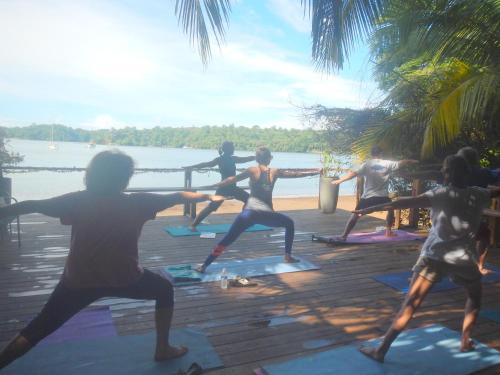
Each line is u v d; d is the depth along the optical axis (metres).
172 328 3.25
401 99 8.27
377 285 4.44
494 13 5.79
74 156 29.03
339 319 3.54
